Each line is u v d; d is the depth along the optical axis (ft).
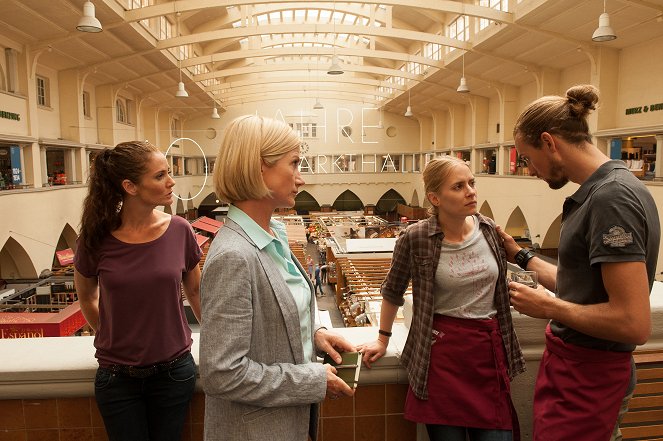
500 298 5.84
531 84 72.08
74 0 43.91
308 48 71.97
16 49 50.14
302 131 124.88
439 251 5.72
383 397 6.57
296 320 4.31
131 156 5.65
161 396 5.75
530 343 6.65
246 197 4.27
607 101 53.36
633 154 53.98
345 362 5.18
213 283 3.99
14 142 48.60
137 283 5.55
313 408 4.75
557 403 5.10
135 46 60.18
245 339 3.93
